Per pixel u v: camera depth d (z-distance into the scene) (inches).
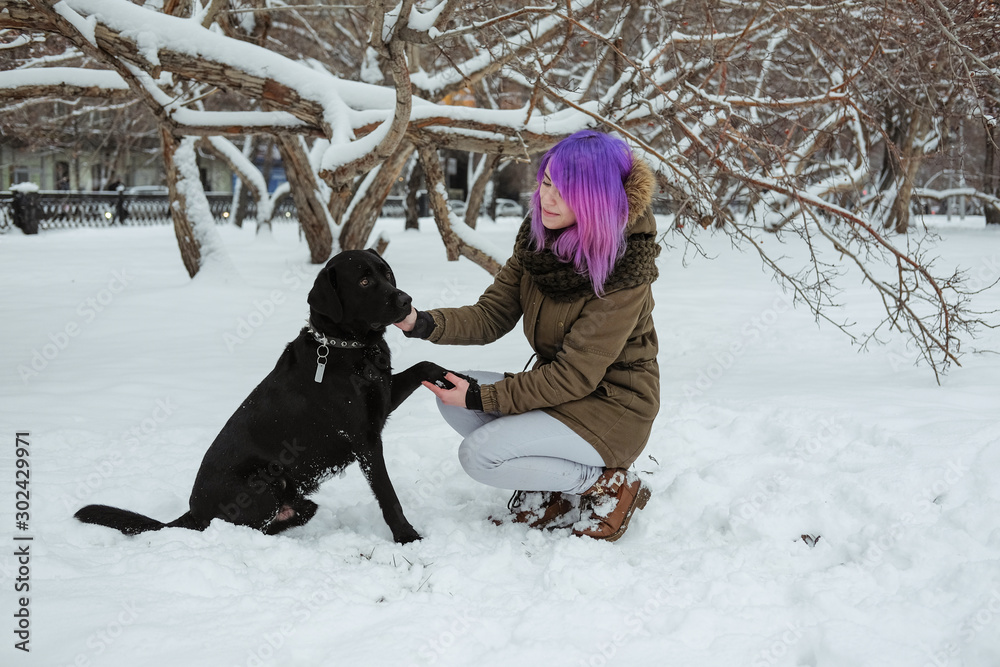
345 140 212.8
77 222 861.8
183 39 204.4
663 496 120.0
